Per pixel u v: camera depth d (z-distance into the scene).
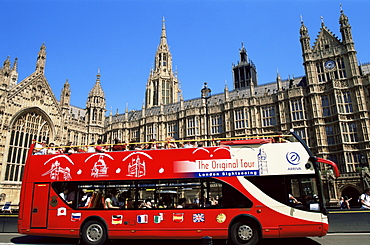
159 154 16.23
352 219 19.06
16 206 47.81
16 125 50.91
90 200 16.44
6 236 20.77
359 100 43.50
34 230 16.48
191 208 15.25
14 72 70.62
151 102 80.56
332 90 45.50
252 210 14.71
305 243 15.82
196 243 17.38
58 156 17.39
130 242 17.92
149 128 63.56
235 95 58.22
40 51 57.31
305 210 14.38
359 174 39.69
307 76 48.50
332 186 40.97
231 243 16.45
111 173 16.38
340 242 15.54
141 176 16.02
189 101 63.91
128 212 15.82
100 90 74.88
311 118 46.75
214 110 56.88
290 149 15.25
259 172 15.09
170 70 84.81
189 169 15.66
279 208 14.55
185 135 58.34
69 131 65.38
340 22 48.03
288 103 49.38
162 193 15.76
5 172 47.75
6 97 49.25
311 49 49.31
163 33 88.69
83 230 16.08
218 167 15.47
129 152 16.64
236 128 52.84
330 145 44.38
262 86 56.66
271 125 50.44
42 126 55.78
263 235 14.41
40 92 55.75
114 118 75.38
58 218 16.44
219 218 14.88
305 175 14.77
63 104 60.81
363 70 47.41
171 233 15.21
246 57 77.75
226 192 15.12
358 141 42.59
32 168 17.45
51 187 16.92
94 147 19.33
